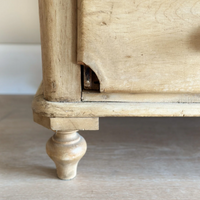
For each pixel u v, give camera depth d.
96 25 0.89
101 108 0.94
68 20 0.90
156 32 0.90
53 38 0.91
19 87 1.76
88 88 0.95
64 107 0.94
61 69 0.92
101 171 1.08
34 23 1.57
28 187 1.02
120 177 1.06
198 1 0.89
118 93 0.94
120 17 0.89
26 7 1.52
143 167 1.10
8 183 1.03
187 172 1.08
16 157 1.13
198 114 0.95
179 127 1.35
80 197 0.99
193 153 1.16
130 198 0.99
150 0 0.88
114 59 0.91
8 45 1.65
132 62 0.91
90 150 1.17
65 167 1.02
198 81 0.92
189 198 1.00
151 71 0.91
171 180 1.05
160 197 1.00
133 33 0.90
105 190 1.01
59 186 1.02
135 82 0.92
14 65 1.70
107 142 1.22
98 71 0.91
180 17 0.89
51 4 0.89
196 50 0.90
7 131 1.28
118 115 0.94
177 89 0.92
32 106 0.96
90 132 1.29
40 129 1.30
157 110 0.95
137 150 1.18
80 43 0.90
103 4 0.88
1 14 1.52
